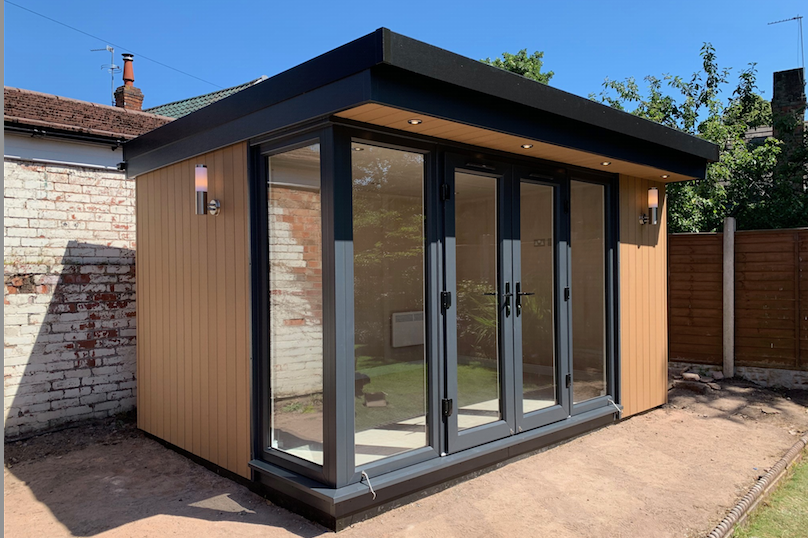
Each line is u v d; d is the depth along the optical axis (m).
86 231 5.29
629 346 5.31
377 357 3.34
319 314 3.22
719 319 6.93
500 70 3.25
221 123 3.77
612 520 3.20
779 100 10.02
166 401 4.62
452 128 3.32
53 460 4.35
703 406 5.81
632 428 5.04
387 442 3.38
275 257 3.57
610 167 4.84
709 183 7.87
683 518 3.23
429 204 3.62
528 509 3.32
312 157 3.27
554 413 4.50
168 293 4.57
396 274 3.46
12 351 4.81
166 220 4.57
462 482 3.72
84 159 5.36
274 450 3.55
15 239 4.86
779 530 3.26
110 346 5.41
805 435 4.84
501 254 4.10
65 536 3.07
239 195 3.71
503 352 4.09
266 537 2.98
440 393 3.65
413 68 2.73
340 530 3.03
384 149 3.41
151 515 3.31
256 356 3.64
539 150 4.05
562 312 4.61
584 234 4.91
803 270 6.41
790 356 6.50
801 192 8.48
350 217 3.17
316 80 2.94
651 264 5.68
